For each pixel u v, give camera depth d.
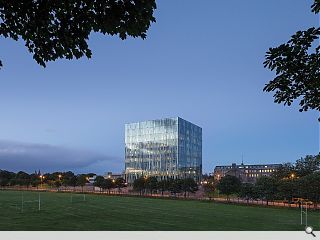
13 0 7.70
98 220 50.62
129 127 155.50
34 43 8.23
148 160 148.12
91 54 8.26
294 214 62.03
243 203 82.69
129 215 57.25
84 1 7.61
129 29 7.95
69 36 8.02
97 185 145.12
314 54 6.99
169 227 44.66
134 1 7.60
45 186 185.12
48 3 7.70
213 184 114.12
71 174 198.12
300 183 72.50
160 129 146.75
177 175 139.62
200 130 166.88
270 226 46.56
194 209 69.31
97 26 7.93
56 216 54.72
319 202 72.94
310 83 7.27
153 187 118.88
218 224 48.09
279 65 7.23
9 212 59.78
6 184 185.12
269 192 78.94
